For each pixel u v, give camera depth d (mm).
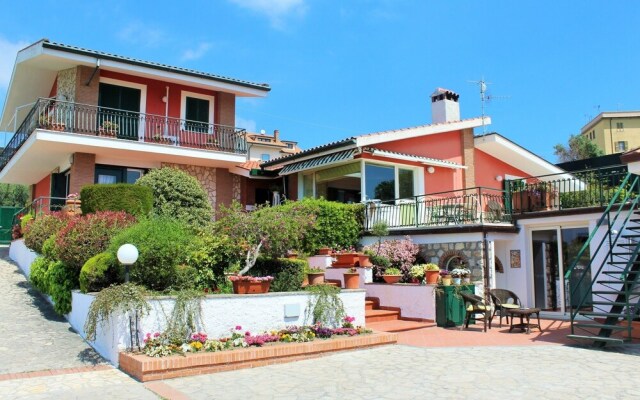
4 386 7129
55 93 21406
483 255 13820
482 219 14305
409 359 9047
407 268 14656
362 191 17781
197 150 19719
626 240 12672
